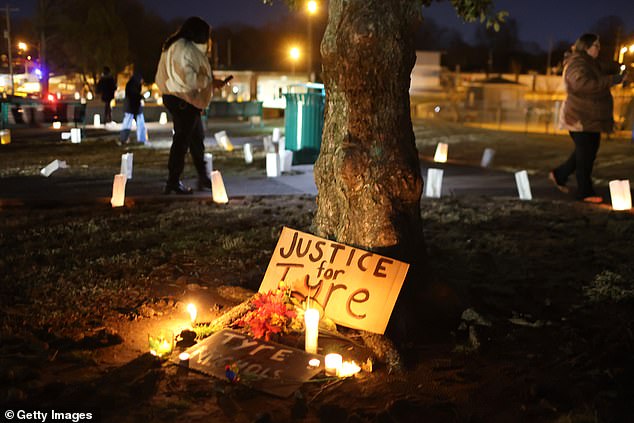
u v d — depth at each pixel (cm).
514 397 363
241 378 370
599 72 889
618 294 521
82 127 2241
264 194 966
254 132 2142
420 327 452
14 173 1148
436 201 917
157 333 439
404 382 379
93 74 4612
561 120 918
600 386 371
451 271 582
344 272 449
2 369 371
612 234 725
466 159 1457
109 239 670
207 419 333
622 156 1495
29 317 454
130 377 375
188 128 905
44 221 748
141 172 1179
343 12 445
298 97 1313
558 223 779
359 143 458
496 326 459
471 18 654
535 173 1222
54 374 375
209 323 456
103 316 466
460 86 4966
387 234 455
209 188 984
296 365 386
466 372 391
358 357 405
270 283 475
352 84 446
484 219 795
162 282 542
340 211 483
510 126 3084
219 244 658
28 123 2348
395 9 439
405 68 451
